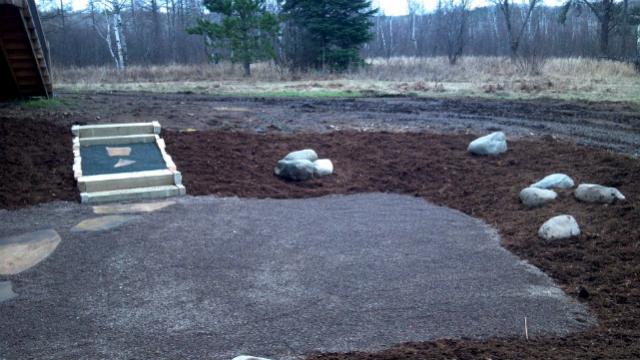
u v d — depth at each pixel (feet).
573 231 20.22
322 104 46.73
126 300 16.16
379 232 22.08
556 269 18.33
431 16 168.45
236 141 32.35
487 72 80.07
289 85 66.08
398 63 96.53
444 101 49.85
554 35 126.00
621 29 104.88
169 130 33.27
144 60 127.65
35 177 26.08
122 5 114.93
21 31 34.65
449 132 35.17
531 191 23.93
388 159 31.09
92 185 25.34
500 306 15.90
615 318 15.05
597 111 42.57
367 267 18.67
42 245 19.85
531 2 113.50
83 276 17.70
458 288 17.11
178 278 17.62
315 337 14.12
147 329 14.53
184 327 14.64
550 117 40.06
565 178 24.84
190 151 30.42
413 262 19.15
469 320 15.07
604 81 64.75
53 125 32.12
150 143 31.37
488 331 14.47
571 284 17.34
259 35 84.89
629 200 21.95
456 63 94.79
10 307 15.72
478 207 25.07
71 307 15.75
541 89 57.72
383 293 16.72
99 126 31.30
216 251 19.75
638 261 17.87
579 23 142.41
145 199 25.46
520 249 20.21
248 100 48.70
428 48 150.41
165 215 23.30
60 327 14.64
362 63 90.94
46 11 122.83
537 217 22.40
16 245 19.79
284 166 28.63
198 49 133.18
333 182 28.60
